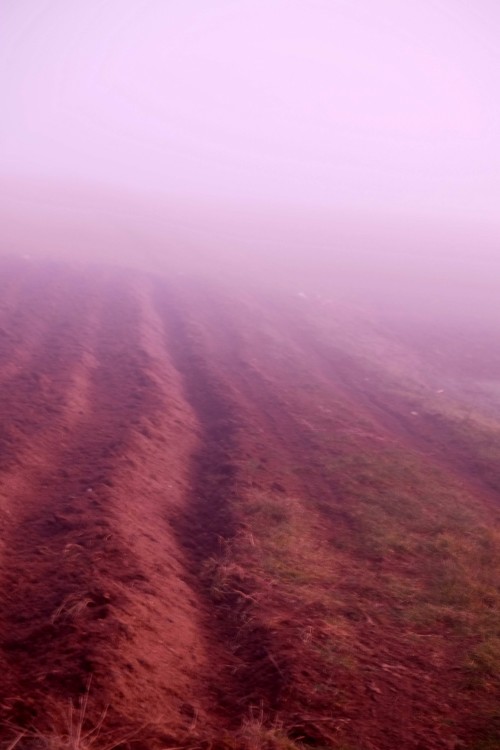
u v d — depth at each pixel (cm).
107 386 1847
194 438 1590
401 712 707
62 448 1348
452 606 952
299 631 820
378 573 1037
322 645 799
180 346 2539
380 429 1816
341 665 767
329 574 1010
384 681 756
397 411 2039
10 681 645
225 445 1538
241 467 1377
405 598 964
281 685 712
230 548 1040
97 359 2114
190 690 702
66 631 723
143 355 2148
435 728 688
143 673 684
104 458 1281
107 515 1024
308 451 1568
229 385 2011
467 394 2292
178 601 871
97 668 655
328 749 630
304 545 1090
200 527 1153
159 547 1009
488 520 1299
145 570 898
